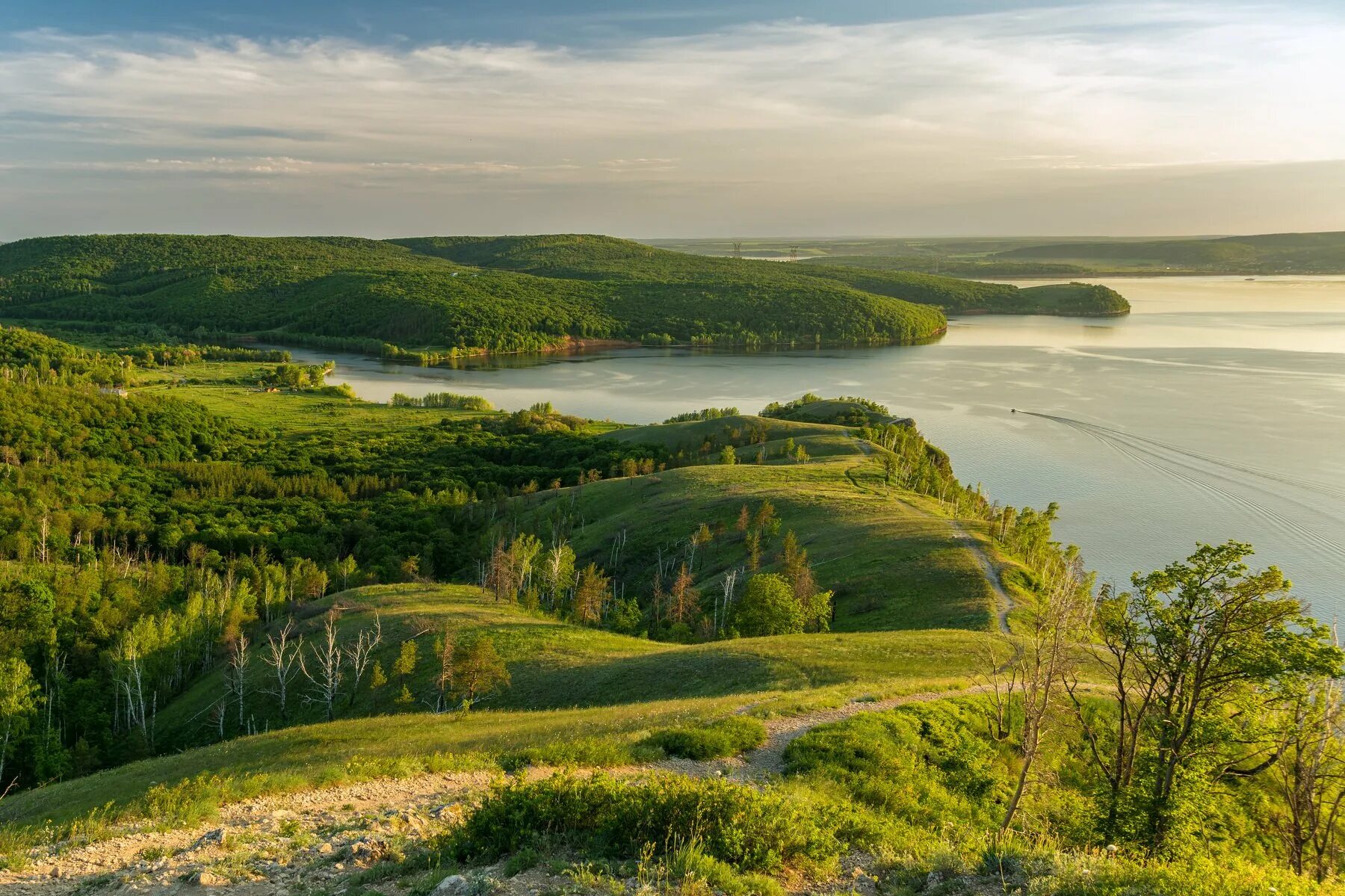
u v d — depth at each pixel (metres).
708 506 112.88
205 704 70.06
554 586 86.19
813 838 16.84
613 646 61.69
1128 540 126.44
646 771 24.52
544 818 17.20
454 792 22.78
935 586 70.56
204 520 131.75
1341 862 22.78
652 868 15.19
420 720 38.44
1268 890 15.47
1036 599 67.31
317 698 63.59
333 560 115.88
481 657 52.44
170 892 15.56
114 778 34.97
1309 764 22.97
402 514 135.25
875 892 15.65
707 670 46.59
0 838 18.59
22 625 79.31
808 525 98.81
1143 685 24.44
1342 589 108.69
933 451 155.25
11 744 60.62
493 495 152.00
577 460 175.00
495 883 14.66
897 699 33.34
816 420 194.62
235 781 23.66
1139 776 23.30
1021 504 144.50
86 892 15.63
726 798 17.23
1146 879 15.52
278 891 15.62
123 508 134.12
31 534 111.38
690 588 83.75
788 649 47.88
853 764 25.16
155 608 90.06
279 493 155.00
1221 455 172.25
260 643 78.56
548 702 49.56
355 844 17.64
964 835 19.98
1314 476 157.12
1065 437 189.25
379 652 67.06
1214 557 21.64
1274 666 20.70
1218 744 23.25
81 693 72.00
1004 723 30.55
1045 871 15.64
